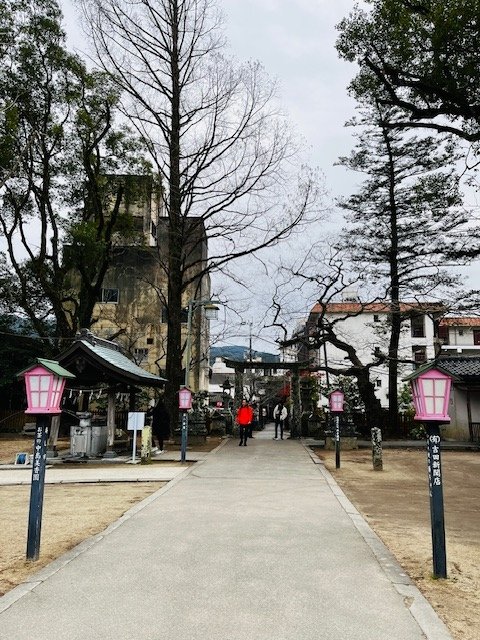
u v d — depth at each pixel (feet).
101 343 59.31
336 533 21.58
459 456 60.18
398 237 84.33
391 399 87.35
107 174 84.02
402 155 85.10
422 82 42.09
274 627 12.32
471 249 72.43
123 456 55.62
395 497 32.27
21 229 83.56
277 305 84.43
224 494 31.35
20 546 20.51
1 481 39.14
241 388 90.89
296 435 87.71
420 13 40.19
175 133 80.69
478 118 41.96
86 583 15.34
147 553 18.49
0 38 67.97
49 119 77.41
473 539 22.22
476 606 14.12
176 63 80.89
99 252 77.87
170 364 77.00
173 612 13.16
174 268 80.02
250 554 18.37
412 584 15.51
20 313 95.81
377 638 11.80
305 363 90.07
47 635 11.85
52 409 19.19
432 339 150.51
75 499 31.32
